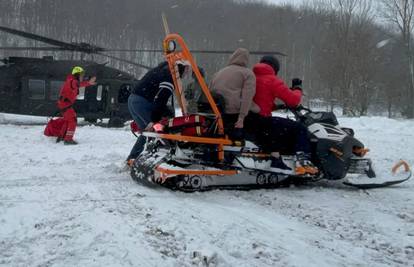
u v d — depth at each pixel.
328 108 38.38
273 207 4.89
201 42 52.69
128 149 9.34
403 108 39.38
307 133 5.91
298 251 3.57
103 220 3.94
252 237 3.78
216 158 5.50
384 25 37.72
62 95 10.12
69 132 10.05
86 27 54.00
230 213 4.43
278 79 5.87
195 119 5.39
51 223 3.86
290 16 49.28
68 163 7.27
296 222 4.37
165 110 6.36
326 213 4.75
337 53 36.50
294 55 46.50
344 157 5.98
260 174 5.79
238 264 3.23
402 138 13.76
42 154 8.22
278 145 5.81
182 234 3.69
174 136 5.21
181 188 5.25
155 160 5.34
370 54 36.50
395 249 3.78
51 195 4.85
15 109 18.52
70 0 53.69
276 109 6.15
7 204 4.43
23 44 50.88
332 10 38.53
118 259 3.17
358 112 36.25
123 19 54.38
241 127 5.55
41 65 18.70
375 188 6.08
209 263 3.19
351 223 4.43
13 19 51.38
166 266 3.12
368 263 3.45
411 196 5.63
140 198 4.79
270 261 3.34
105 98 18.69
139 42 54.19
